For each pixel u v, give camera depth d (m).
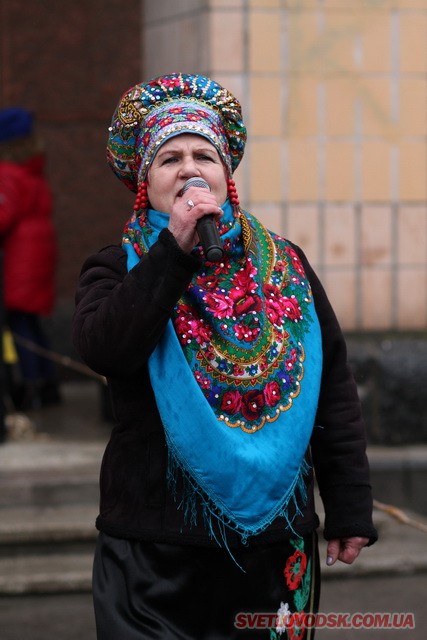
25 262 17.14
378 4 15.09
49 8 19.48
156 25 16.17
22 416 16.44
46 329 19.86
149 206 6.09
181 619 5.74
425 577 12.28
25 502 13.16
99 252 6.12
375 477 14.16
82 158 19.77
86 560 12.26
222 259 5.93
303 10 15.00
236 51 14.94
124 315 5.48
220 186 5.96
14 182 16.83
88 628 10.82
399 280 15.52
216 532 5.71
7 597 11.70
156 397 5.65
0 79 19.45
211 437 5.61
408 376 14.98
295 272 6.16
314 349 6.03
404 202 15.41
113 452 5.91
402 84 15.23
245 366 5.79
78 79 19.66
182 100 6.04
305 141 15.13
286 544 5.89
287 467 5.77
